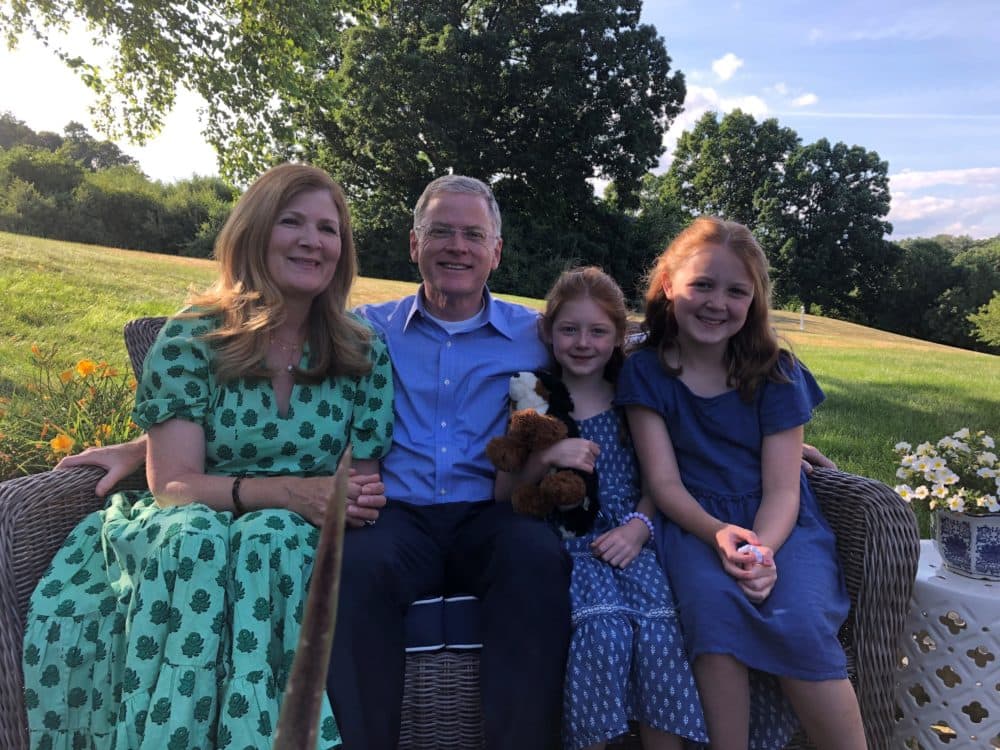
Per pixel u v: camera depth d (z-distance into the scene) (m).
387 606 1.77
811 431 5.52
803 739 1.89
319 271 2.05
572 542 2.12
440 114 26.05
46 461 3.22
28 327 5.77
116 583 1.71
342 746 1.61
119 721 1.53
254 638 1.59
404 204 27.22
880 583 1.88
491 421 2.31
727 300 2.15
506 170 27.80
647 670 1.76
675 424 2.25
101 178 26.58
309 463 2.09
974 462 2.12
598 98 27.36
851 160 45.22
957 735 1.99
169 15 9.41
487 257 2.37
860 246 45.06
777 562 1.95
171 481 1.91
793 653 1.73
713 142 47.03
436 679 1.79
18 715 1.68
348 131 26.09
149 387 1.96
